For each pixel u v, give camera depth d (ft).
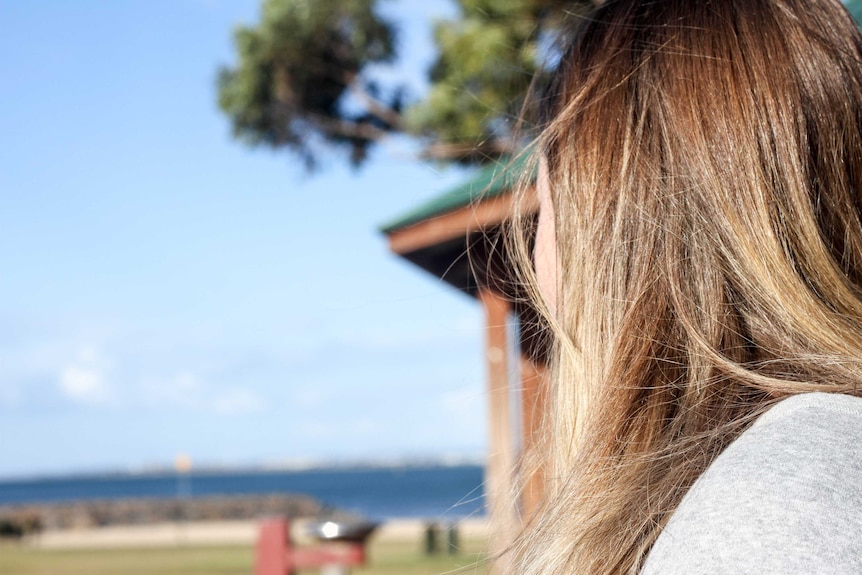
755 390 2.52
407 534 83.56
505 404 12.58
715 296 2.67
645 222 2.84
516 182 4.05
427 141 19.66
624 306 2.82
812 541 1.77
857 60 2.95
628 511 2.47
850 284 2.63
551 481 3.07
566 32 4.22
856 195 2.81
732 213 2.70
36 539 104.22
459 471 483.51
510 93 13.12
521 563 2.78
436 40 20.34
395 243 12.65
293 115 26.30
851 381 2.36
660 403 2.66
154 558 58.54
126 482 510.99
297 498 137.49
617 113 3.04
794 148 2.74
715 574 1.81
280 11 24.89
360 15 24.81
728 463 2.05
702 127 2.83
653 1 3.27
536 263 3.49
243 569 47.24
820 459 1.95
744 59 2.88
